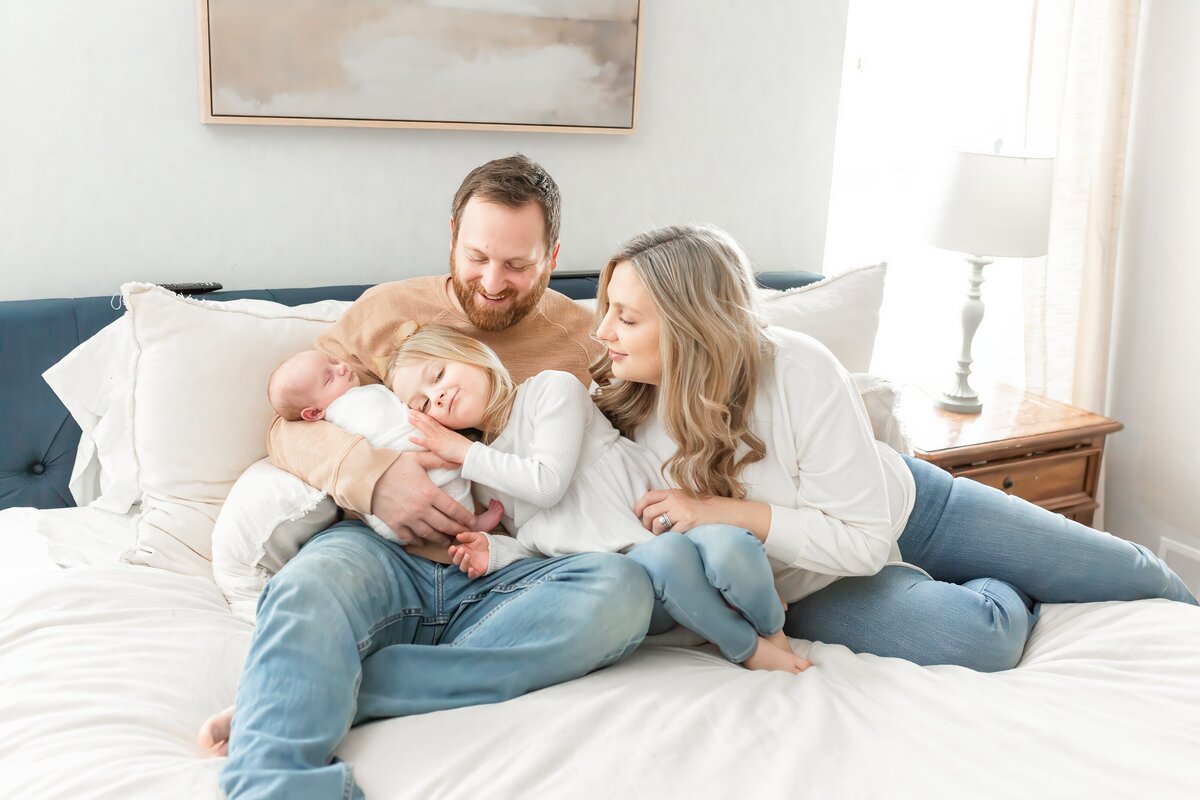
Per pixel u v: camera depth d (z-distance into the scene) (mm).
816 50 2713
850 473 1614
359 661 1341
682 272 1569
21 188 2002
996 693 1423
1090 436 2490
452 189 2387
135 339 1782
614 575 1439
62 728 1253
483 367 1699
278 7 2086
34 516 1882
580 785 1172
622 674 1451
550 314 1905
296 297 2168
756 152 2717
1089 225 2885
